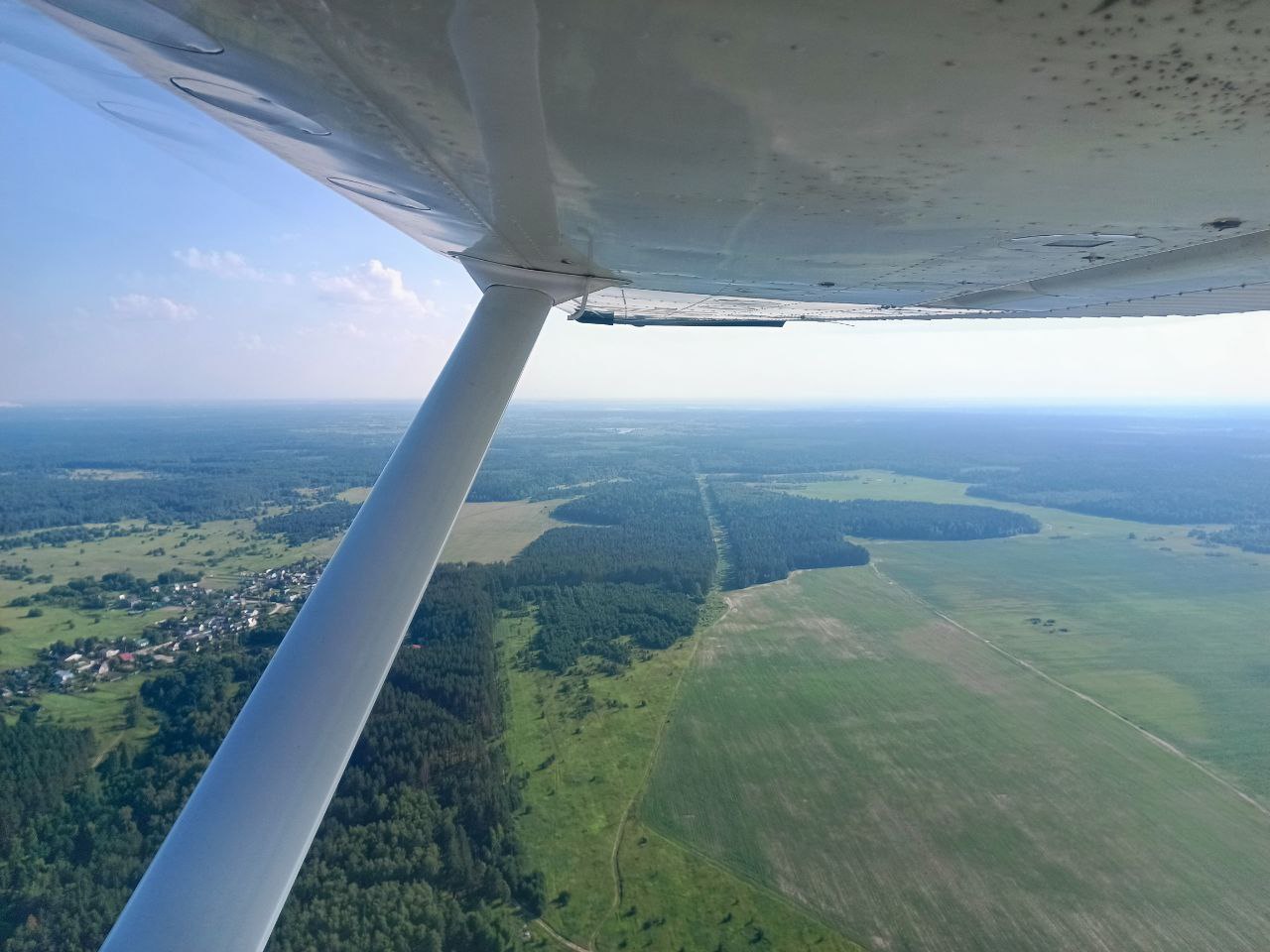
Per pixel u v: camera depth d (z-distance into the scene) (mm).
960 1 1510
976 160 2402
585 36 1824
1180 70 1713
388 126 2703
